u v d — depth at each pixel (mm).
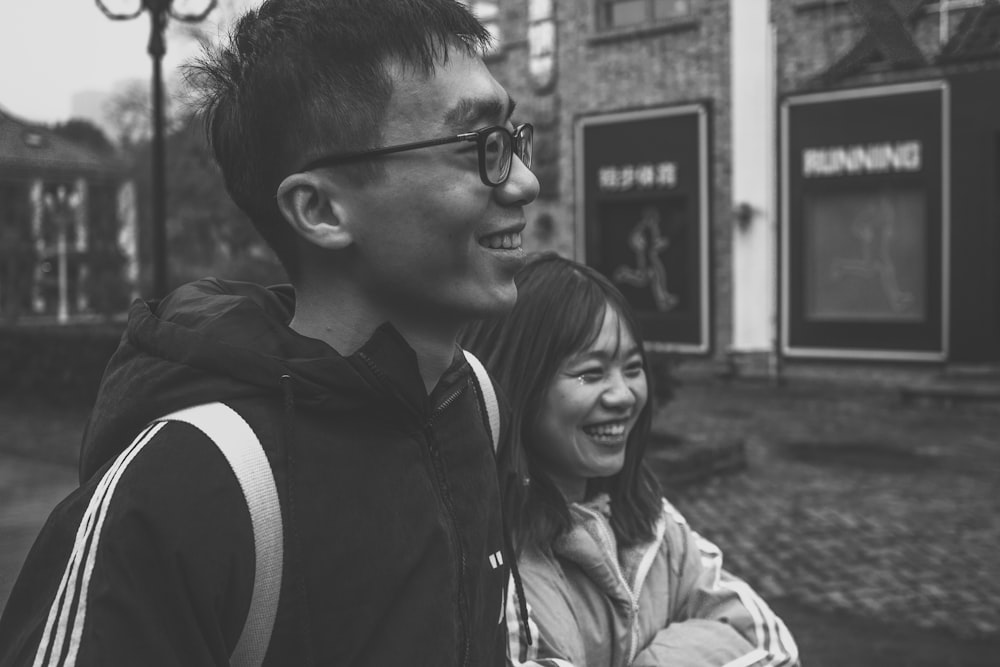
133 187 17938
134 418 902
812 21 14461
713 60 15477
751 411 11938
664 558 1757
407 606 912
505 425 1315
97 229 17828
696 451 7824
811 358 14719
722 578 1830
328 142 928
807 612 4840
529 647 1458
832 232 14641
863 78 14062
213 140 1025
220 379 891
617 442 1709
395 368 931
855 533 6277
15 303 17750
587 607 1625
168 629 802
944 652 4285
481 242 966
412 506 944
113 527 802
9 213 17328
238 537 834
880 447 9453
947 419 11203
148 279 14391
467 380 1105
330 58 924
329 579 874
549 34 17062
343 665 877
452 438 1058
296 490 869
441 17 944
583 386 1672
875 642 4406
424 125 924
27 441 8742
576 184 16984
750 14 14961
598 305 1679
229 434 856
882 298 14297
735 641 1603
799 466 8523
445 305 960
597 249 16875
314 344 953
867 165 14156
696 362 15758
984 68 13109
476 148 931
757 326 15125
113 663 766
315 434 897
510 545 1340
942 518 6645
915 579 5336
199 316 972
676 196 15938
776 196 14945
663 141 16016
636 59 16234
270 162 972
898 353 14000
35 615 833
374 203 923
